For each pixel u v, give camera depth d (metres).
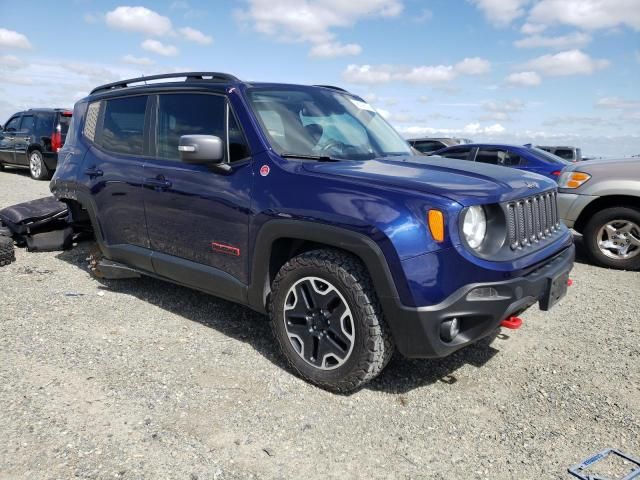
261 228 3.03
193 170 3.48
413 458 2.38
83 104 4.90
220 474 2.21
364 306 2.65
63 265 5.37
